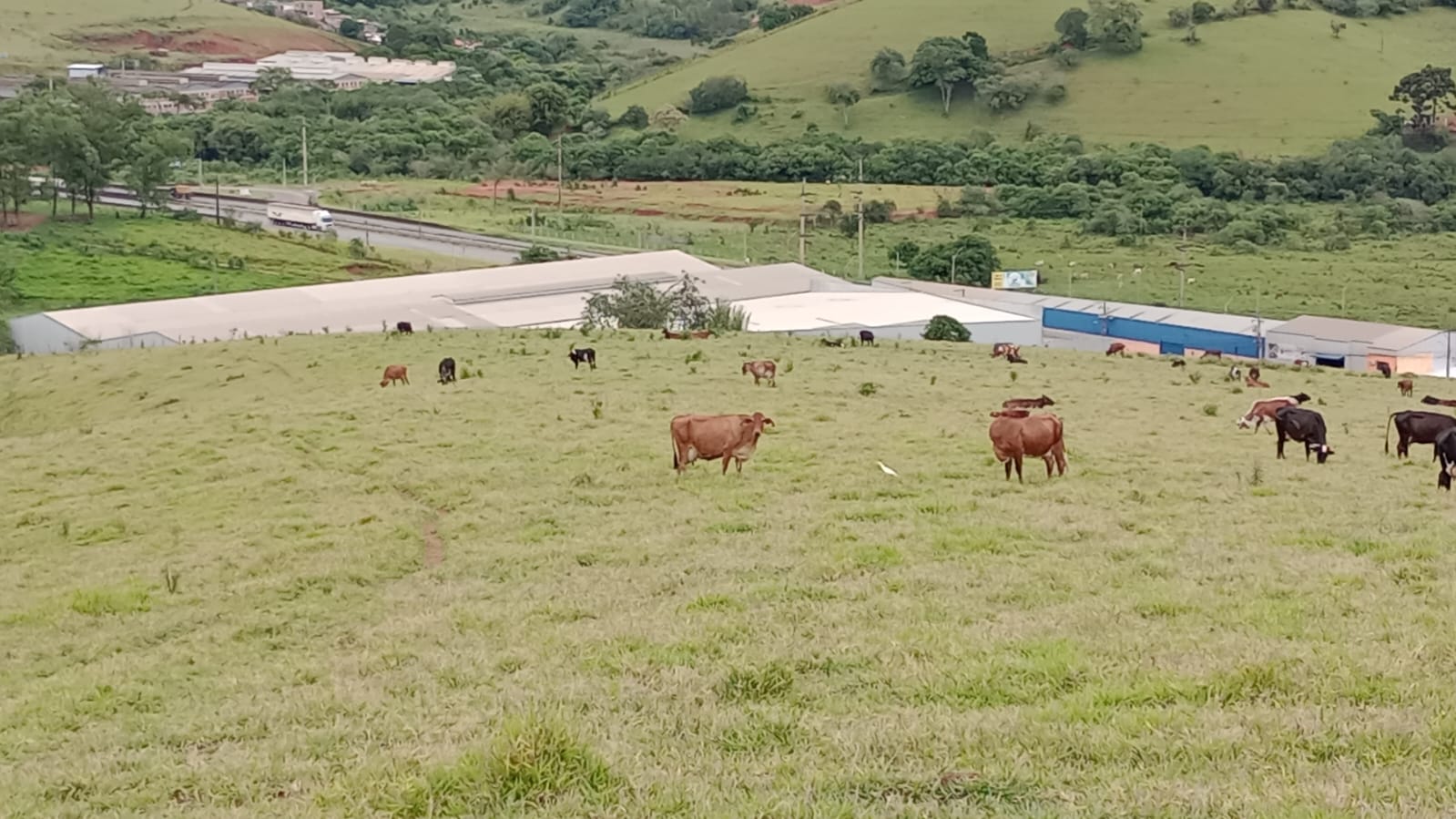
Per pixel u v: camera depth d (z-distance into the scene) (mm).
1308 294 107125
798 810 9734
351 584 20359
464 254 126188
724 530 21250
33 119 124750
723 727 11867
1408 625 14133
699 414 32906
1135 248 128750
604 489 25156
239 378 47781
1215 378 44375
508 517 23500
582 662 14406
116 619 19219
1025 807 9719
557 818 9898
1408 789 9695
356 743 12273
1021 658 13453
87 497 28359
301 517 25031
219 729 13328
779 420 32031
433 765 10875
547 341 50750
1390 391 43531
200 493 27781
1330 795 9602
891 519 21359
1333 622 14438
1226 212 136875
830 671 13602
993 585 16953
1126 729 11242
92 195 129125
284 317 78000
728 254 126562
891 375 41906
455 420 33469
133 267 108625
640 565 19500
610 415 33156
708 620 15695
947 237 135375
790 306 84000
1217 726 11195
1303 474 25094
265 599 19719
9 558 24156
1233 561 17812
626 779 10477
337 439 32000
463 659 15094
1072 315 92750
